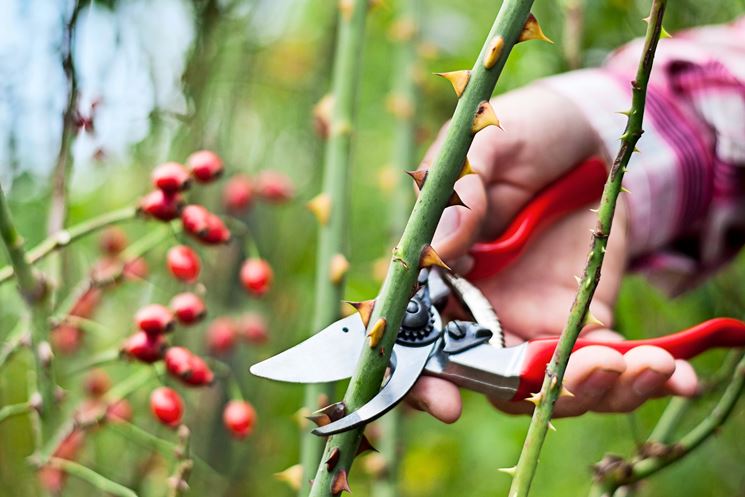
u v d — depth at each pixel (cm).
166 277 106
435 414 77
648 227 92
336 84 94
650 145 92
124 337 108
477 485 130
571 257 88
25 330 90
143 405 107
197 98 99
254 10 108
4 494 105
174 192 87
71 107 88
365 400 73
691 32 99
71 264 101
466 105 72
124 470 105
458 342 78
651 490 114
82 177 110
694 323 112
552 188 86
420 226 72
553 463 124
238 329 109
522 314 87
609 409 78
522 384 77
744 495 113
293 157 125
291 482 88
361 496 128
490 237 87
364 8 95
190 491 112
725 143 92
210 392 113
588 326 86
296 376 77
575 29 104
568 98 88
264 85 120
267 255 117
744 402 113
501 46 71
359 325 78
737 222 95
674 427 94
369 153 143
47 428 87
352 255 138
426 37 124
